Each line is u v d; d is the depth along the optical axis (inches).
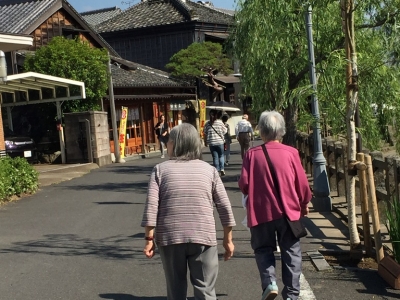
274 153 209.2
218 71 1552.7
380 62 279.4
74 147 921.5
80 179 715.4
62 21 1121.4
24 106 984.3
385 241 306.7
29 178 562.6
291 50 500.4
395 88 406.0
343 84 334.0
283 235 205.8
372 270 262.5
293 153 210.8
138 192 568.1
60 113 920.9
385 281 244.2
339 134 405.7
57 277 267.7
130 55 1697.8
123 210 457.1
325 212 409.7
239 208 445.1
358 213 383.9
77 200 520.1
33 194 567.2
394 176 292.0
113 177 729.0
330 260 282.0
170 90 1407.5
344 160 430.6
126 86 1178.6
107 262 293.1
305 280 249.3
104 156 956.6
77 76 930.1
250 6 571.5
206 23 1637.6
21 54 986.1
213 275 179.0
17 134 949.8
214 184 182.9
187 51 1473.9
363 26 295.6
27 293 244.2
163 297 235.0
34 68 920.9
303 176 209.3
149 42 1670.8
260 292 237.3
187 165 181.9
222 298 231.0
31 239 354.0
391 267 241.1
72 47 936.9
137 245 330.6
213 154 643.5
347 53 272.7
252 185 208.2
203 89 1545.3
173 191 177.0
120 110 1195.9
